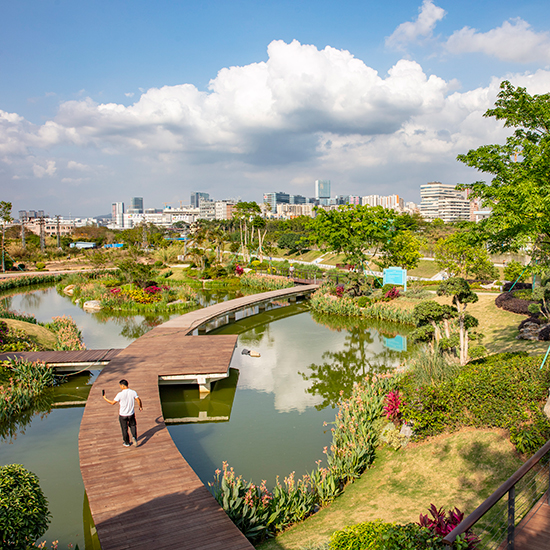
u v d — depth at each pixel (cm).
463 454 923
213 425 1386
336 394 1653
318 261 6762
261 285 4450
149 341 2066
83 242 10594
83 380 1786
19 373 1586
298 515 850
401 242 4038
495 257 4584
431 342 1598
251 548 679
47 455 1193
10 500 650
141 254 6047
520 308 2152
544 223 1029
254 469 1107
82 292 3875
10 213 6006
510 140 1148
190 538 699
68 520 904
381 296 3203
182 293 3662
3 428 1370
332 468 993
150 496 820
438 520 522
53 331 2388
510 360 1191
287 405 1550
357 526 575
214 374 1606
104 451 1002
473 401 1008
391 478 942
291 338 2539
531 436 830
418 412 1051
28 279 4934
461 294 1523
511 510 468
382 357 2123
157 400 1323
